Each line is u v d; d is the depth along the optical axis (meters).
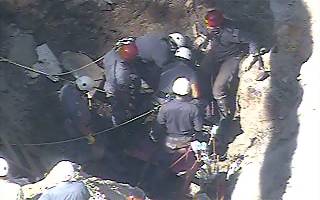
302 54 13.73
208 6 16.62
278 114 13.48
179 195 13.95
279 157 12.07
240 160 13.58
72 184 10.78
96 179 13.35
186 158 13.78
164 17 17.39
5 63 15.80
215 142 14.62
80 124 14.24
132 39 15.75
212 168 13.80
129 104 15.02
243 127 14.36
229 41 14.79
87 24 17.25
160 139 14.01
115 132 14.97
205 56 15.34
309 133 11.66
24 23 16.69
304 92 12.70
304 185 10.65
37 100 15.51
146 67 15.17
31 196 11.48
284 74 13.91
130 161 14.63
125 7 17.53
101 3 17.30
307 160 11.13
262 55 14.91
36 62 16.27
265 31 15.37
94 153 14.58
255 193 11.80
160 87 14.22
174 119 13.47
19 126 14.91
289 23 14.61
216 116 15.17
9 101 15.22
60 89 15.51
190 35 17.05
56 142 14.58
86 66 16.53
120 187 13.05
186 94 13.30
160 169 14.14
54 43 16.95
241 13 15.85
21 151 14.39
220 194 13.22
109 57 14.63
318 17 13.91
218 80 14.96
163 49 15.11
